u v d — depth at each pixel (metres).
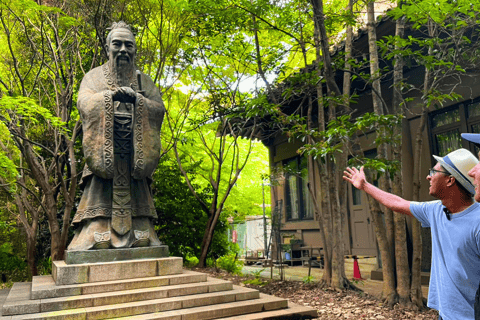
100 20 8.34
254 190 17.12
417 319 5.11
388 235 6.15
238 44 9.02
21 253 10.85
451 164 2.08
